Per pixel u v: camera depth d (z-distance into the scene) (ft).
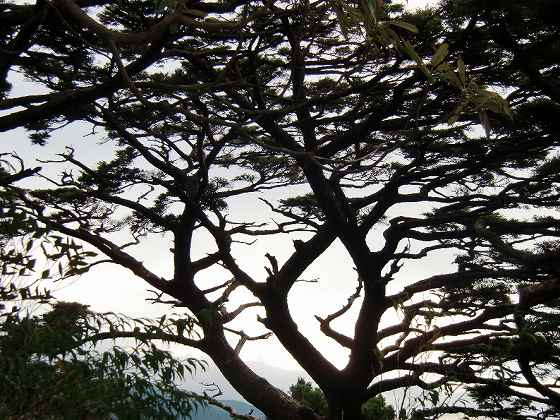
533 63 38.17
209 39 33.14
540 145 45.21
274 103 38.91
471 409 31.91
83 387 12.05
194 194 43.32
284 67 41.68
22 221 14.26
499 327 44.65
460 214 45.83
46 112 18.95
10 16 21.59
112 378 12.23
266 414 49.01
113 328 13.46
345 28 10.39
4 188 15.30
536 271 43.09
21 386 11.79
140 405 12.21
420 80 37.06
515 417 40.14
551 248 45.32
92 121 41.65
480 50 37.91
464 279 44.93
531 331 36.83
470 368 34.45
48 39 30.50
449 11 35.94
